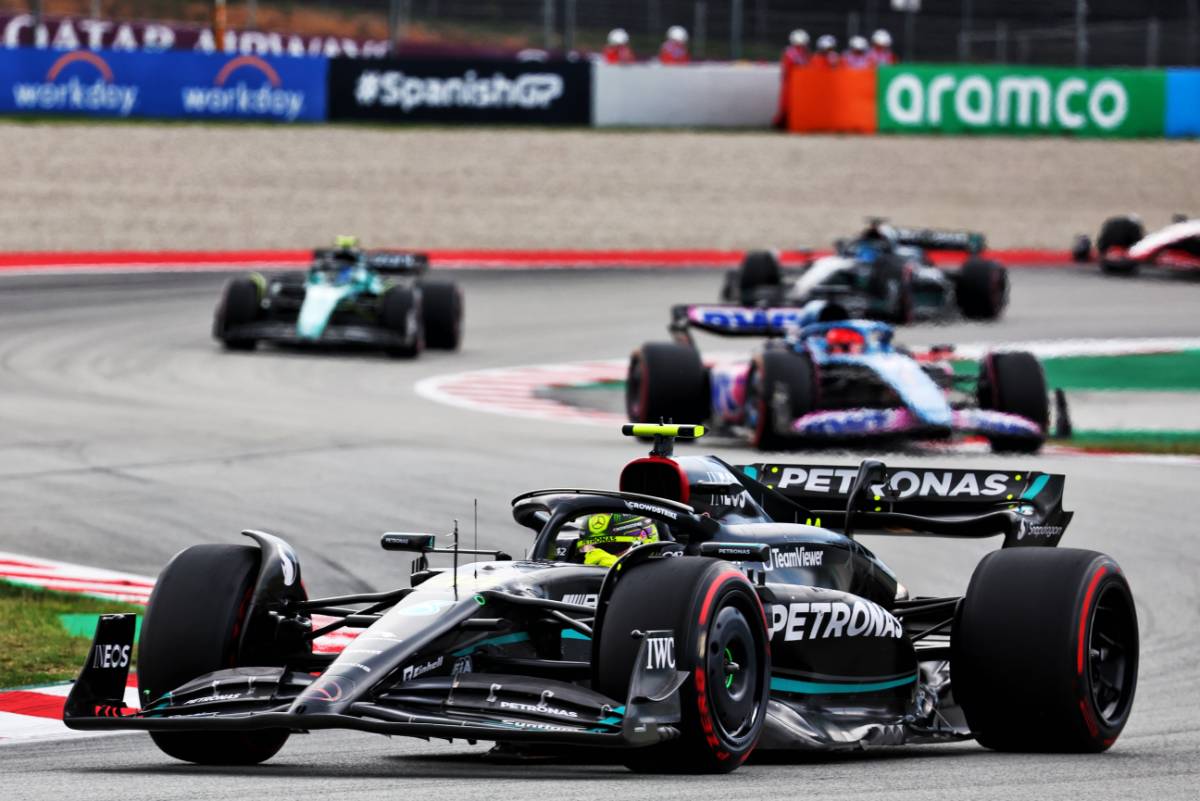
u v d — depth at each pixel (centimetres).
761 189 15988
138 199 14612
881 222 10600
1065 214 15738
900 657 3048
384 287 9856
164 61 16800
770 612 2794
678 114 17925
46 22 19175
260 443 6844
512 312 11581
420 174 15950
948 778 2522
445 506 5644
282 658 2733
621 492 2981
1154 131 17988
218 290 11869
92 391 8206
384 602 2731
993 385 6775
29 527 5294
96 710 2562
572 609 2589
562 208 15225
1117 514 5594
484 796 2244
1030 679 2812
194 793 2297
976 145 17588
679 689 2406
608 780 2417
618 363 9850
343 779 2452
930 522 3262
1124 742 3059
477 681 2447
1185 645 4109
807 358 6700
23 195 14450
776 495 3312
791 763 2731
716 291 12575
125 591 4550
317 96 17262
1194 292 12975
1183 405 8562
